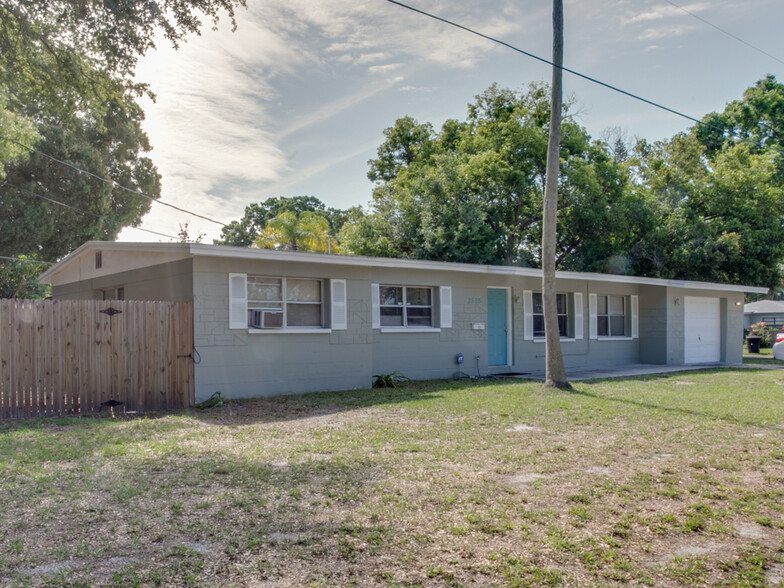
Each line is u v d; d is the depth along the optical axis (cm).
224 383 1158
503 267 1617
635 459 678
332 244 3216
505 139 2727
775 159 3434
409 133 3366
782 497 546
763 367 1958
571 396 1167
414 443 750
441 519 479
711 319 2223
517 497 536
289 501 519
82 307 1010
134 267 1360
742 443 761
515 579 379
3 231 2645
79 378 1002
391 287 1512
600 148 2923
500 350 1736
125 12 1338
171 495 532
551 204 1288
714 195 2858
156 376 1076
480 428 853
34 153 2647
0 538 432
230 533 446
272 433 819
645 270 2859
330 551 417
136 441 758
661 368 1888
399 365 1489
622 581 381
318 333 1302
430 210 2522
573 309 1894
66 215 2855
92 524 461
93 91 1630
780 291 4766
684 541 446
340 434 809
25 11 1420
